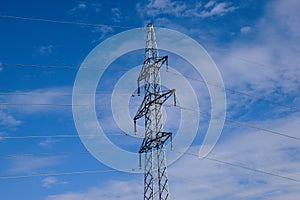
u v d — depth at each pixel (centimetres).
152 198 4644
